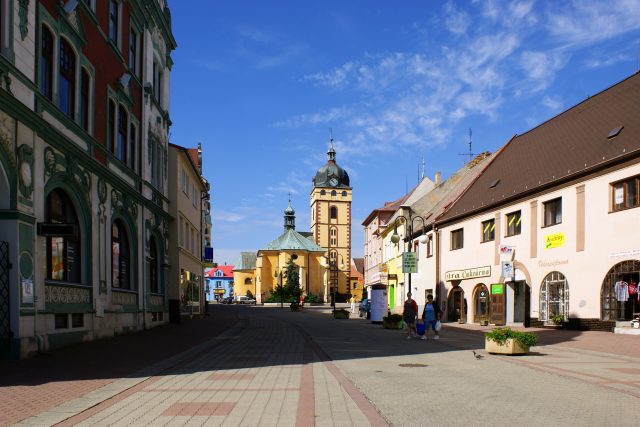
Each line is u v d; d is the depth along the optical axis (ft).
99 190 62.85
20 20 45.09
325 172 410.93
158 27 97.09
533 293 92.32
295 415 25.20
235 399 29.17
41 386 32.65
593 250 78.79
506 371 39.96
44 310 48.21
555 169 90.89
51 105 50.29
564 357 49.24
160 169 97.45
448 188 156.97
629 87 92.32
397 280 166.91
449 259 123.54
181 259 109.50
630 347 57.57
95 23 63.00
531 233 93.40
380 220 202.08
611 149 78.95
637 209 71.46
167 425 23.41
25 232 44.68
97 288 61.62
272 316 153.48
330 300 366.02
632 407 26.73
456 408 26.58
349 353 53.57
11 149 43.34
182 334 76.23
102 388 32.17
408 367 42.39
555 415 24.93
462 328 98.32
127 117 77.41
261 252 365.40
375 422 23.52
